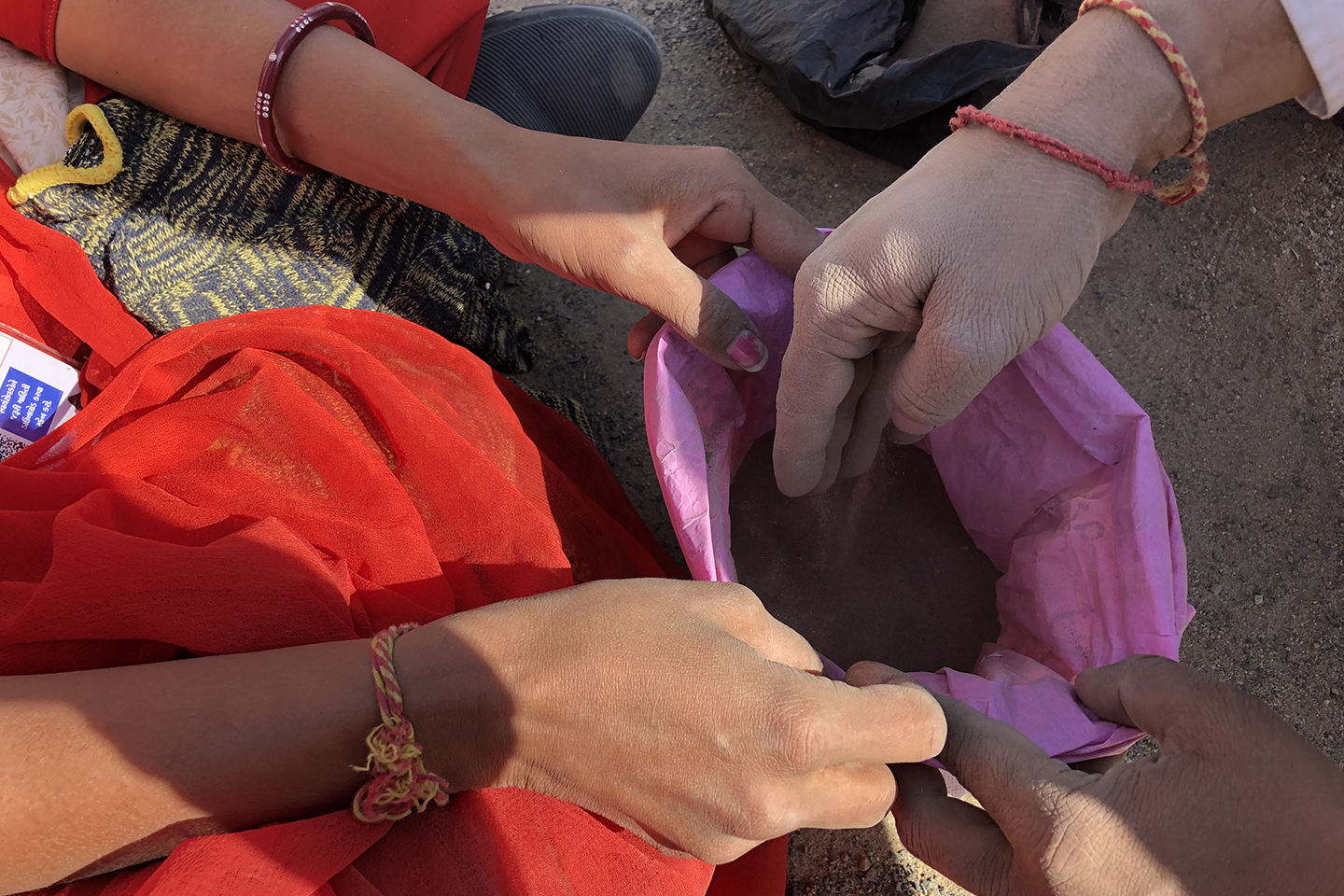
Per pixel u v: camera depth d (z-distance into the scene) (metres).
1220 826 0.58
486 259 1.31
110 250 1.00
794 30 1.54
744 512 1.24
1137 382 1.46
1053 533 1.06
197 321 1.08
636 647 0.63
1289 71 0.74
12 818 0.57
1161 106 0.75
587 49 1.35
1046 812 0.63
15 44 1.03
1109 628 0.94
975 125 0.80
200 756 0.60
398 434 0.88
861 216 0.81
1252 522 1.39
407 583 0.84
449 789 0.69
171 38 0.98
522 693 0.64
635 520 1.26
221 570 0.69
